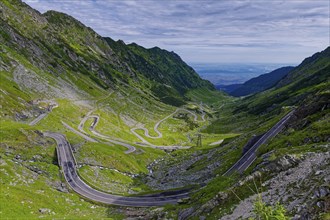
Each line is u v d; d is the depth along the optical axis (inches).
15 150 5290.4
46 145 6013.8
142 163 7406.5
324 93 4960.6
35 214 2903.5
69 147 6230.3
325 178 1884.8
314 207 1576.0
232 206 2432.3
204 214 2600.9
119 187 5315.0
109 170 5925.2
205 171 5605.3
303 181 2074.3
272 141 5009.8
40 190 4060.0
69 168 5378.9
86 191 4729.3
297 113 5211.6
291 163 2506.2
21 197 3346.5
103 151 6619.1
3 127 5890.8
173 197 4626.0
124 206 4325.8
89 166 5679.1
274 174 2509.8
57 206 3624.5
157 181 5974.4
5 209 2775.6
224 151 6368.1
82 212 3809.1
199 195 3447.3
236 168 4726.9
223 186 3312.0
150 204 4402.1
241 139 6614.2
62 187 4645.7
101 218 3398.1
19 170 4362.7
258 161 3415.4
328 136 3440.0
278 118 6766.7
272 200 2074.3
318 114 4571.9
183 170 6422.2
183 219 2933.1
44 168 5000.0
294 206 1786.4
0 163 4252.0
